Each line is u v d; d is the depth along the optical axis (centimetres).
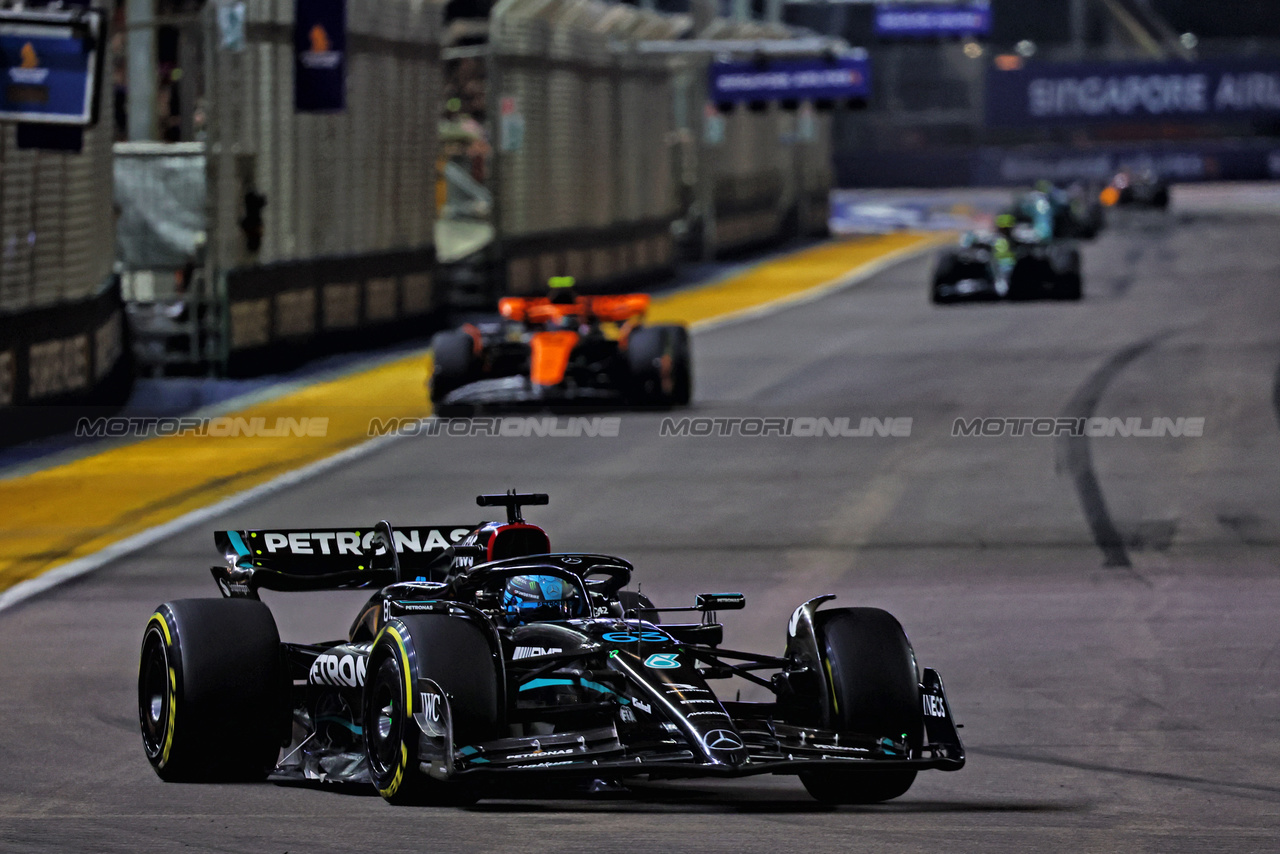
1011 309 13088
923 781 2892
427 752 2491
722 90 17738
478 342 7938
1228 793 2778
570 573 2797
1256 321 11738
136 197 9450
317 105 9644
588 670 2661
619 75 16250
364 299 11250
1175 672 3762
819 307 14050
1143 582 4706
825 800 2739
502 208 13562
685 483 6278
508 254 13638
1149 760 3039
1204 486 6078
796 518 5641
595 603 2767
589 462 6750
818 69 17450
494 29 13538
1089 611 4372
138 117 9569
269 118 10131
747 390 8838
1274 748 3122
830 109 17550
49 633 4275
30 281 7456
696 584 4722
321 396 8881
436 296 12512
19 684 3750
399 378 9662
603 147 15862
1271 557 4994
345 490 6234
